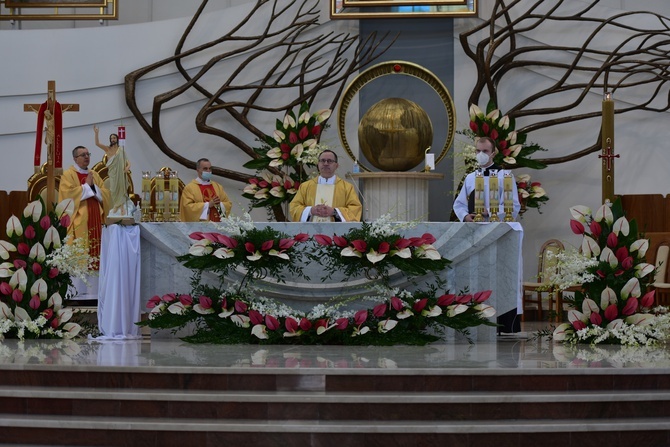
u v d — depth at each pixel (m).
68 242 11.12
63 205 9.56
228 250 8.74
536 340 9.33
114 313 9.22
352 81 13.42
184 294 9.24
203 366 6.82
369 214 12.13
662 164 13.28
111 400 6.58
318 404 6.44
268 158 12.80
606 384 6.80
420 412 6.44
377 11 13.59
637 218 13.11
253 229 8.91
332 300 9.12
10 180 13.37
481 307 8.74
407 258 8.69
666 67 13.15
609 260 8.87
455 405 6.45
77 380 6.90
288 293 9.09
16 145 13.38
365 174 12.05
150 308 9.43
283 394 6.54
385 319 8.83
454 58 13.70
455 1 13.48
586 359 7.51
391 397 6.44
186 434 6.28
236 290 9.10
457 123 13.66
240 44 13.67
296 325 8.53
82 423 6.37
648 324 8.75
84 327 9.86
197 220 12.00
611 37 13.34
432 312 8.66
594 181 13.45
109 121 13.54
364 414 6.43
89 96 13.48
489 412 6.46
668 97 13.12
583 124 13.46
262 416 6.45
